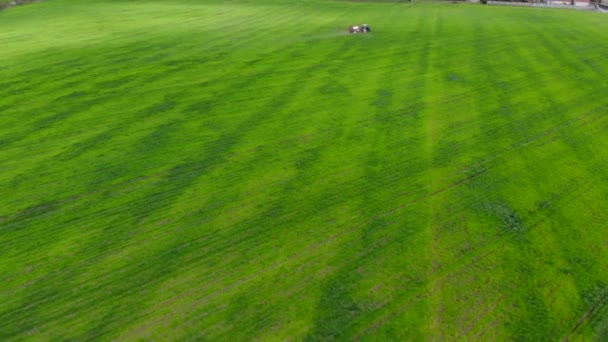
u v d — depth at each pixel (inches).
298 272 578.2
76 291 551.8
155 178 787.4
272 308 526.0
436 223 666.8
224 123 994.1
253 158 848.9
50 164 833.5
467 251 613.0
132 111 1061.1
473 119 1011.3
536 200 722.2
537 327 503.5
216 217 684.7
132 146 897.5
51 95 1151.6
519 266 586.6
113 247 624.4
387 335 491.2
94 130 967.0
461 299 538.6
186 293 547.8
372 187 754.8
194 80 1264.8
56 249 621.0
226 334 493.4
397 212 691.4
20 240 637.9
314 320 509.7
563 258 600.1
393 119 1007.6
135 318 514.6
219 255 608.4
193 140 919.7
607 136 943.0
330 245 625.3
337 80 1255.5
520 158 847.1
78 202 722.8
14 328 502.6
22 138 929.5
